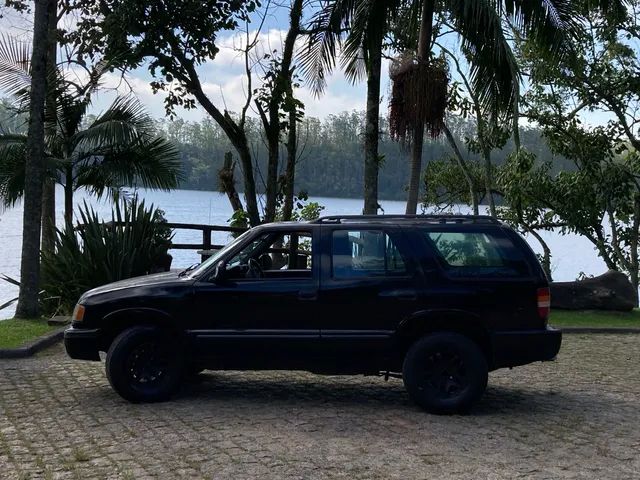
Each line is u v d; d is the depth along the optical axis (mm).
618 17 16766
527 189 21141
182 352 7926
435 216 8031
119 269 13617
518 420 7418
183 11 15586
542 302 7656
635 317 14922
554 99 20391
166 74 16172
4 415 7367
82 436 6672
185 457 6082
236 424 7098
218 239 40000
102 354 10602
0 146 15445
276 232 8102
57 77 15891
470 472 5805
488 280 7672
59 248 14102
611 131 20734
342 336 7684
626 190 20703
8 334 11430
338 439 6641
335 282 7754
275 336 7727
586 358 10992
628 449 6477
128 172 16078
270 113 17844
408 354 7590
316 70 15453
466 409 7559
